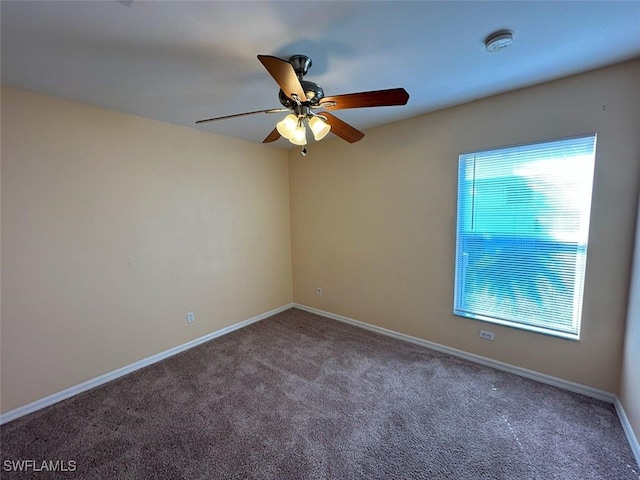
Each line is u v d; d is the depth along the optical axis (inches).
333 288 146.1
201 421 76.7
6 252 77.2
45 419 78.6
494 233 95.8
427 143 106.5
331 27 55.2
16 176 77.9
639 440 62.1
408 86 82.7
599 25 56.0
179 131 113.0
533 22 54.9
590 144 77.9
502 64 71.0
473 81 80.2
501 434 70.1
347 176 132.7
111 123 94.8
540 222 87.0
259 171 144.8
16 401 79.7
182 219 115.3
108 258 95.8
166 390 90.7
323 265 149.0
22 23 51.6
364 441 69.1
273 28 55.1
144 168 103.4
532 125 84.7
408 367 100.7
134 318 102.9
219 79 75.2
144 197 103.8
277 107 95.0
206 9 49.0
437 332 111.9
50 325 84.9
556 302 86.4
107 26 53.3
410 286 117.4
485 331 100.0
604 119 74.4
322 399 84.7
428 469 61.4
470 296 103.4
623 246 74.5
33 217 80.9
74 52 61.7
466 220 101.7
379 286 127.5
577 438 68.2
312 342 122.0
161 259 109.7
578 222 81.1
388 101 61.4
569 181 81.5
